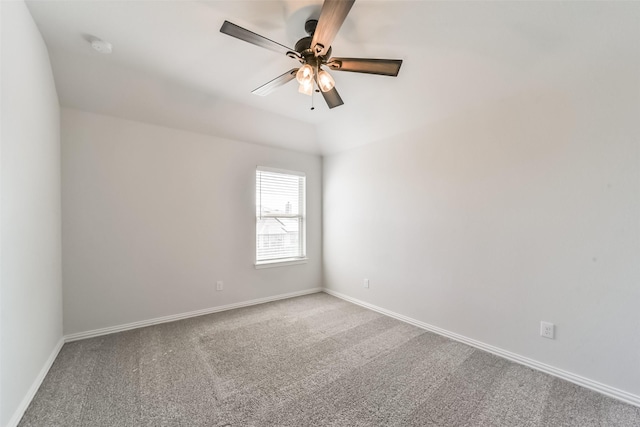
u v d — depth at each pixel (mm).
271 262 3744
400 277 3115
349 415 1591
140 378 1933
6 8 1407
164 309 2975
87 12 1715
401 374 2006
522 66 1989
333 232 4094
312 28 1784
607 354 1781
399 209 3135
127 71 2354
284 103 3016
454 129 2602
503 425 1519
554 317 2002
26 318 1646
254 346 2432
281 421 1542
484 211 2387
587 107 1839
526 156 2131
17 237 1532
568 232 1938
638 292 1674
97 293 2621
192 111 2916
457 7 1654
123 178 2744
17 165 1532
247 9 1697
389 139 3250
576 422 1539
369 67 1794
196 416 1572
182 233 3084
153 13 1725
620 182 1729
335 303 3689
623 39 1611
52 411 1601
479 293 2422
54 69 2186
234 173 3447
